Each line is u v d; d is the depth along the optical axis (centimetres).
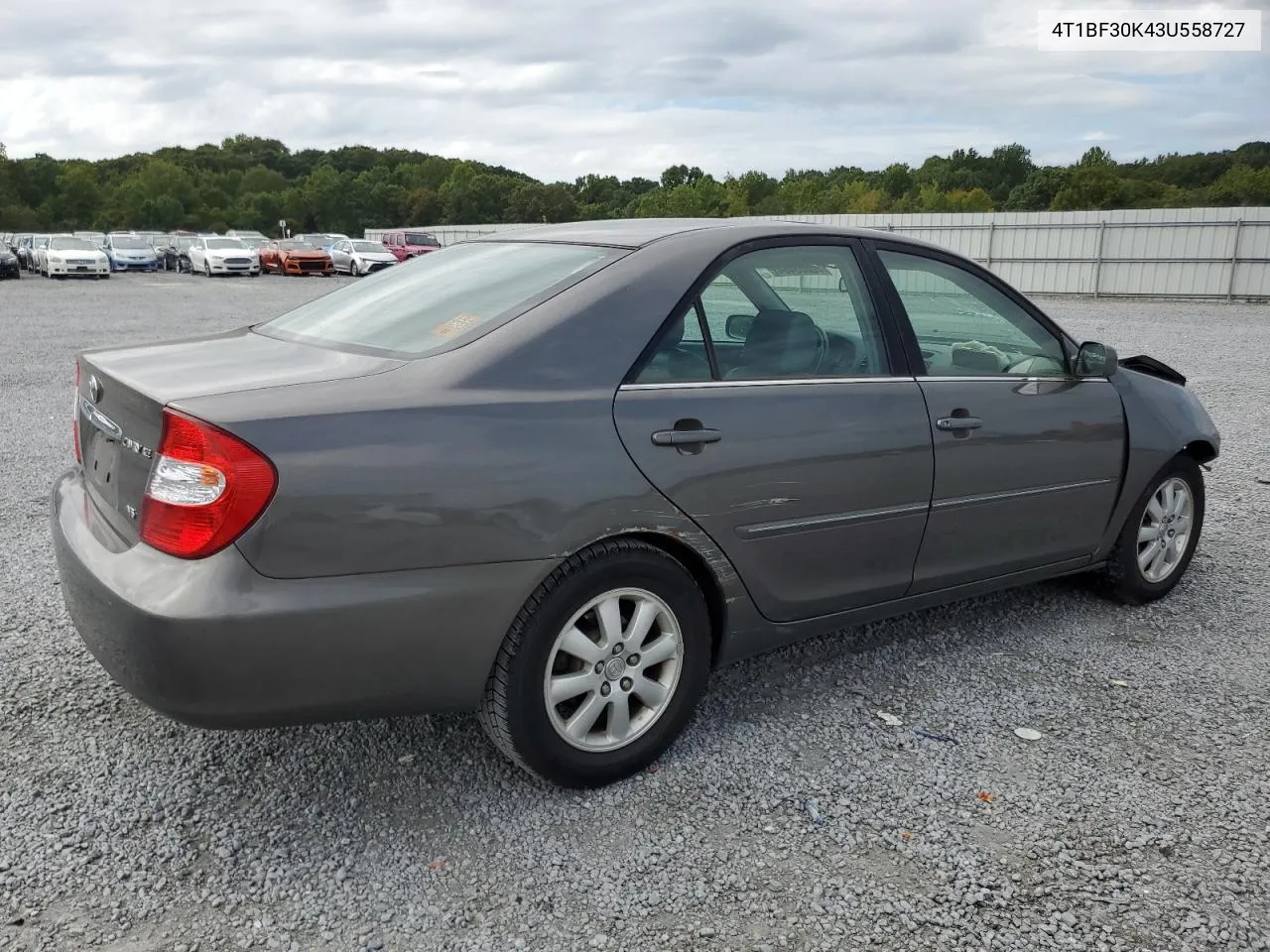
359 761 300
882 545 333
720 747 313
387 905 237
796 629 325
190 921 230
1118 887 248
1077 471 388
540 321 273
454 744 311
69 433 770
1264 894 246
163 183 14025
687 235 308
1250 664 380
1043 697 350
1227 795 290
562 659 276
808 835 268
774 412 299
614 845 262
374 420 242
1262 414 908
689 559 295
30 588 432
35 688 340
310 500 231
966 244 2866
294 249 3916
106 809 273
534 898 240
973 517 357
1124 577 428
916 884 248
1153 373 449
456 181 15075
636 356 279
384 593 241
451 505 246
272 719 239
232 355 290
